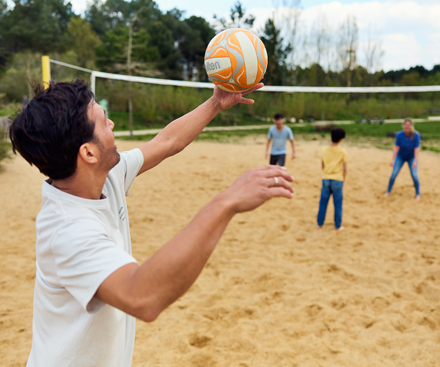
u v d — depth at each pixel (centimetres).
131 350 117
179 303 339
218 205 78
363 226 545
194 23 5031
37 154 82
